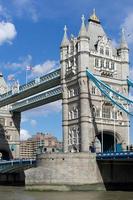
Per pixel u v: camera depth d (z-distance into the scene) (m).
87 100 91.44
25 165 96.38
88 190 77.38
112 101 89.50
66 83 97.69
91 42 97.81
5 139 135.38
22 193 71.88
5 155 137.75
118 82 98.69
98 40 97.31
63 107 97.38
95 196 63.69
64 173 77.06
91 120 91.62
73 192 73.00
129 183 84.50
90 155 79.25
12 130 137.38
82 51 93.06
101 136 94.81
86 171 78.19
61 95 100.81
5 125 136.12
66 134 95.75
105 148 99.19
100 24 103.50
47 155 78.69
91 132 91.06
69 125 95.38
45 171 78.25
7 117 137.00
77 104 93.31
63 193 70.56
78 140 91.69
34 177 79.44
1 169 109.44
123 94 98.62
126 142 96.75
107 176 80.94
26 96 118.62
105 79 96.12
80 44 93.75
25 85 113.81
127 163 83.44
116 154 75.25
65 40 100.12
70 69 95.69
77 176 77.25
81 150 89.44
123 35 102.31
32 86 109.81
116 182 82.12
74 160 77.75
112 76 97.69
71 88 96.06
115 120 96.31
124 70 99.88
